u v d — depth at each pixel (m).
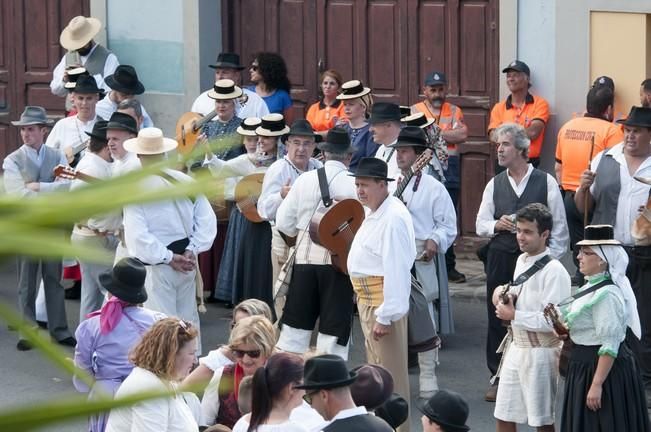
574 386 21.62
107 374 20.44
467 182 39.47
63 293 31.34
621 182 27.89
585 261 21.55
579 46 36.47
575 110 36.78
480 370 29.94
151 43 42.84
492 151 39.09
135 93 37.75
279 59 39.25
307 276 26.08
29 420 1.82
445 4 39.62
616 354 21.19
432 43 40.00
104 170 27.20
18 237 1.81
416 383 28.61
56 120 45.22
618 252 21.48
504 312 22.30
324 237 25.50
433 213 28.42
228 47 43.19
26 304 31.59
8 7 45.38
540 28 37.00
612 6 35.97
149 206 2.05
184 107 42.72
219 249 35.41
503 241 27.50
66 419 1.86
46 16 45.00
